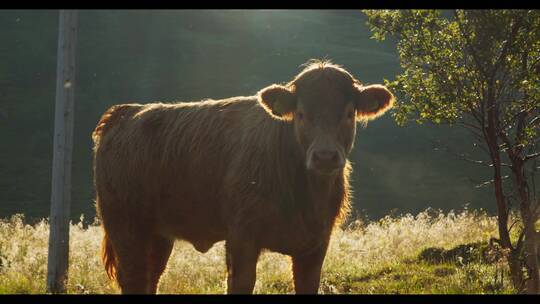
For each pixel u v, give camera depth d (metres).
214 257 16.62
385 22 12.60
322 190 9.21
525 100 11.86
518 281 12.07
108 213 11.63
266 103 8.99
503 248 12.31
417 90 12.36
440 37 12.20
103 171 11.69
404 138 74.12
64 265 13.93
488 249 14.37
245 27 115.50
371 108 9.07
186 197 10.52
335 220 9.70
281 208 9.25
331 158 8.31
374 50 107.94
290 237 9.34
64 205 14.02
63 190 14.04
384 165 68.06
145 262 11.29
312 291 9.55
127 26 111.81
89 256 17.11
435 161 67.50
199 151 10.30
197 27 114.81
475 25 11.74
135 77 95.69
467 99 11.95
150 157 11.01
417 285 13.98
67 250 14.02
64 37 14.15
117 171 11.44
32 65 95.19
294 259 9.62
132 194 11.23
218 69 99.88
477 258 15.02
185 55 103.75
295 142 9.18
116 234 11.48
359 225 25.25
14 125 79.94
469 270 13.94
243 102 10.41
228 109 10.43
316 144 8.43
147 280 11.26
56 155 14.09
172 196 10.71
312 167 8.38
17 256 17.23
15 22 106.94
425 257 16.84
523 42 11.57
